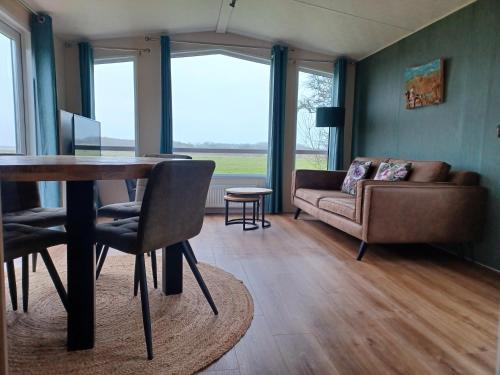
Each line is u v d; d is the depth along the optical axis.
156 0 3.65
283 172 5.07
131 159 1.93
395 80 4.16
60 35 4.25
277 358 1.49
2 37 3.20
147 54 4.67
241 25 4.48
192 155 5.03
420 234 2.84
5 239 1.44
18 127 3.48
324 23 4.07
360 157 4.57
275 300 2.08
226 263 2.74
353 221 3.04
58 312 1.86
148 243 1.47
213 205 4.96
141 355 1.49
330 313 1.92
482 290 2.30
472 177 2.96
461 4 3.12
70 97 4.49
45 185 3.62
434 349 1.58
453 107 3.26
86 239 1.48
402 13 3.46
